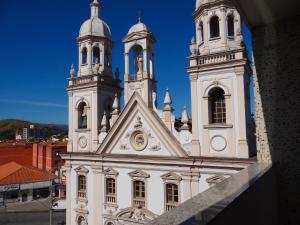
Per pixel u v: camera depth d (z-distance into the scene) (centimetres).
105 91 3097
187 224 322
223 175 2194
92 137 2970
